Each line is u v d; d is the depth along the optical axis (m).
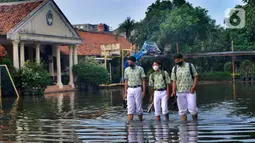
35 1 27.94
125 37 49.44
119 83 34.84
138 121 10.58
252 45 50.06
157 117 10.59
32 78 24.20
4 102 18.52
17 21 25.56
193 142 7.62
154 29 47.94
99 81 30.95
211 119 10.62
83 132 9.06
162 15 48.56
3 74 22.84
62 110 14.12
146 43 37.94
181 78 10.22
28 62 25.31
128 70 10.63
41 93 24.83
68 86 30.47
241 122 9.98
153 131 8.91
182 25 44.59
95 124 10.25
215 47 47.44
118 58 36.97
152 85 10.85
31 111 13.93
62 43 29.88
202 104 15.10
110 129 9.38
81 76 30.78
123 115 12.15
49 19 28.42
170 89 11.38
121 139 8.14
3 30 24.86
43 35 27.34
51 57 32.00
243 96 19.02
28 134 8.93
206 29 47.66
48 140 8.22
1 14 27.19
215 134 8.36
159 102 10.55
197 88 27.83
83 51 36.47
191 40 45.97
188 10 47.06
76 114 12.73
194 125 9.59
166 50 44.91
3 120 11.42
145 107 14.15
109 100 18.73
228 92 22.44
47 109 14.60
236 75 43.00
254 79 41.09
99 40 41.84
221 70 49.28
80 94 24.39
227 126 9.35
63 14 29.73
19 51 28.98
